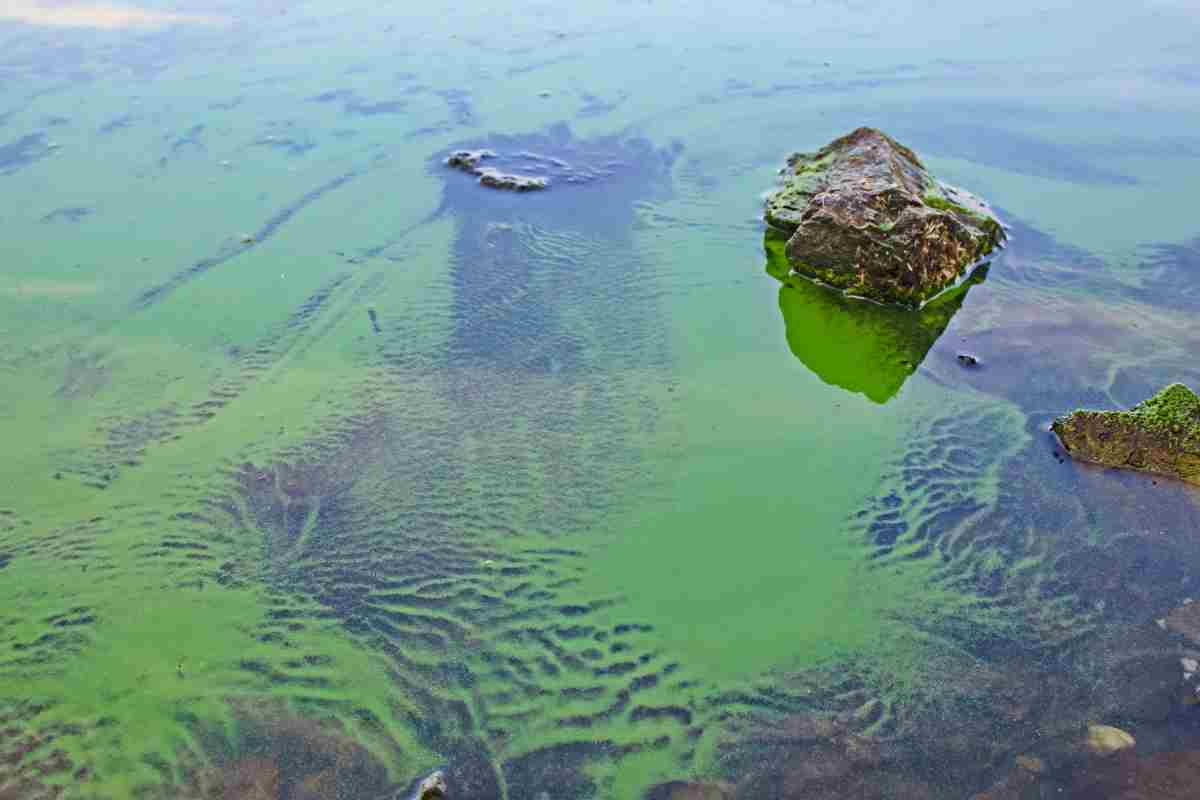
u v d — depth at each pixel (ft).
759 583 12.30
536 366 16.60
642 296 18.80
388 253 20.27
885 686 10.91
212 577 12.43
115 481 14.02
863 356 16.97
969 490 13.75
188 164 24.40
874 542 12.92
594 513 13.44
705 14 38.29
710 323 17.95
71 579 12.37
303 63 32.48
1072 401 15.47
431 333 17.49
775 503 13.60
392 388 16.02
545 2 40.22
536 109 28.32
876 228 18.42
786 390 16.01
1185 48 33.22
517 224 21.59
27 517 13.35
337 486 13.93
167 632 11.66
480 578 12.38
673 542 12.94
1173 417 13.83
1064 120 27.14
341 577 12.42
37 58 32.78
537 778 9.96
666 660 11.26
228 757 10.20
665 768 10.04
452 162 24.44
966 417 15.25
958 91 29.43
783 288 19.19
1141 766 9.78
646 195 23.16
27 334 17.34
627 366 16.63
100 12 38.47
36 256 19.94
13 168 24.06
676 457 14.48
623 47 34.14
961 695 10.77
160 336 17.37
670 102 28.89
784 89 29.81
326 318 17.94
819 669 11.14
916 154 24.59
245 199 22.59
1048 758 9.96
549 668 11.16
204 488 13.89
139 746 10.33
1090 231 21.07
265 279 19.24
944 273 18.83
